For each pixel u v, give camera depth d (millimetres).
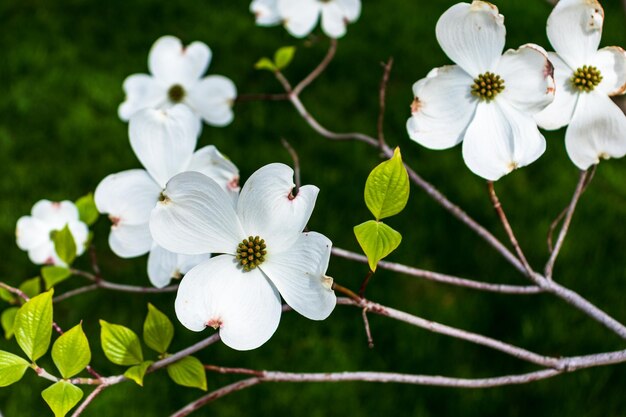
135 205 710
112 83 1565
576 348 1122
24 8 1729
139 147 711
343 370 1138
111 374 1139
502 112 690
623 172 1312
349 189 1329
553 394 1076
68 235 779
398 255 1231
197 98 879
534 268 1201
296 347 1162
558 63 702
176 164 711
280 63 862
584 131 704
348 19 898
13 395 1099
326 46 1577
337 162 1379
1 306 1168
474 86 691
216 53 1605
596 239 1225
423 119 695
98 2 1732
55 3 1736
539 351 1128
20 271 1258
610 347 1113
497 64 689
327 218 1287
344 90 1502
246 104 1481
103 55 1632
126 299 1221
